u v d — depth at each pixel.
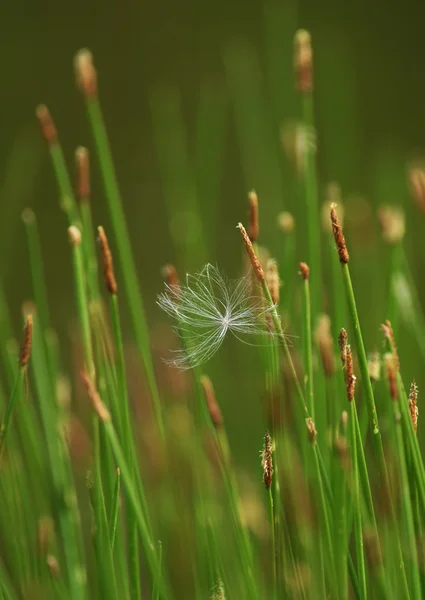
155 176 2.19
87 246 1.01
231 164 2.13
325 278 1.17
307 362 0.96
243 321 0.95
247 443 1.18
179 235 1.24
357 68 2.26
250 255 0.93
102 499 0.96
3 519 1.03
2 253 1.48
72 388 1.31
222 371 1.20
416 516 0.95
